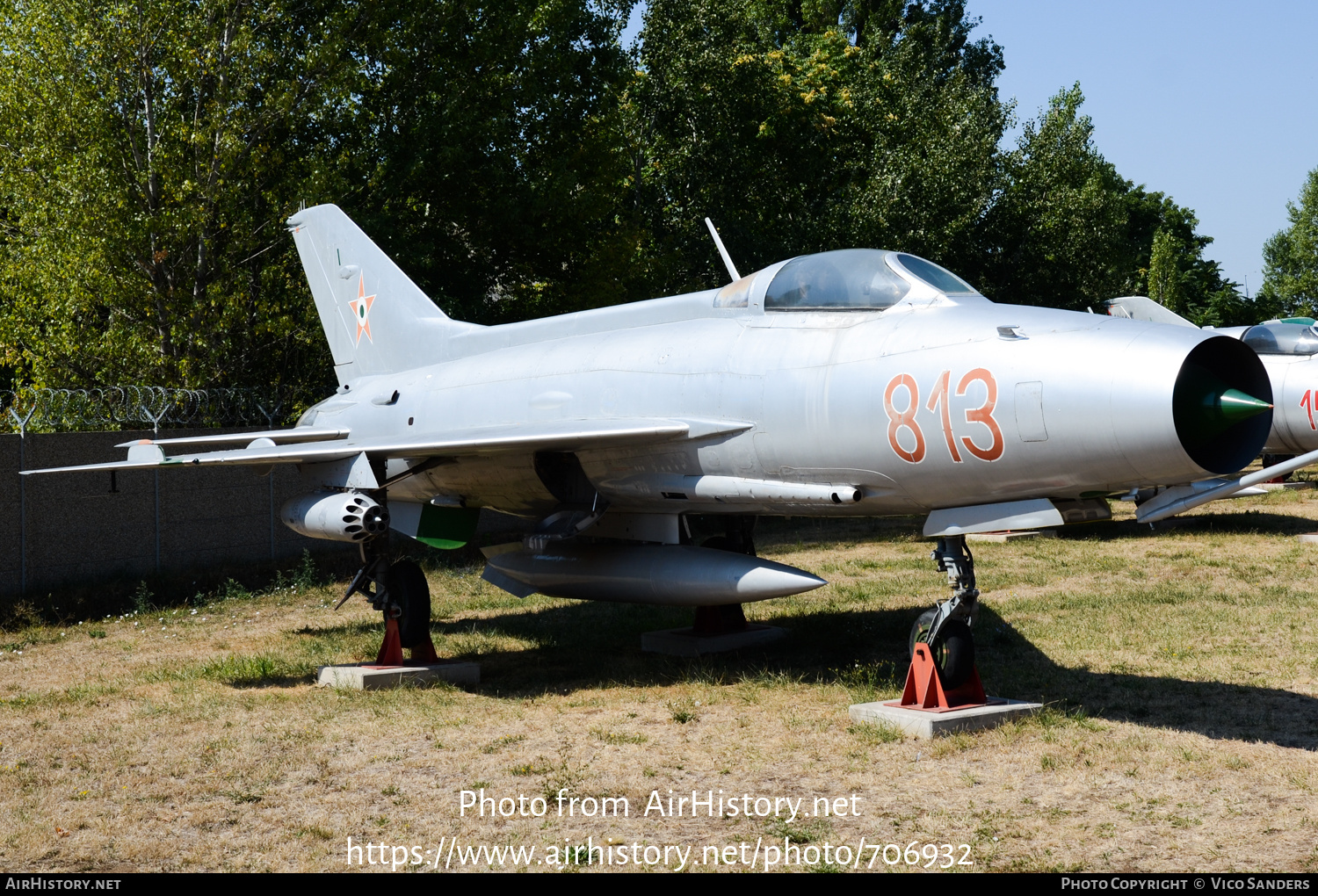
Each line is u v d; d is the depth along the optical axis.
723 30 26.55
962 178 30.53
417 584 9.08
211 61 16.94
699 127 26.61
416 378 11.23
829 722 6.98
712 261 26.25
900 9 49.91
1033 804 5.36
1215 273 67.25
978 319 6.91
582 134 21.92
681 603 8.78
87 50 16.61
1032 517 6.71
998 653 8.96
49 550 13.31
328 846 5.06
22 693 8.73
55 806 5.74
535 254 22.67
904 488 7.12
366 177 20.05
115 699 8.37
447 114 19.39
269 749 6.75
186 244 17.33
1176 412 5.93
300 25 20.11
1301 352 18.28
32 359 17.03
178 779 6.18
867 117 31.89
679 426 8.02
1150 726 6.66
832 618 11.11
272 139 18.94
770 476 7.79
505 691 8.42
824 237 27.92
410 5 19.20
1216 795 5.39
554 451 9.16
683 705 7.64
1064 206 33.91
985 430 6.50
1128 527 17.69
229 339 18.39
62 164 16.52
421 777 6.11
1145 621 9.97
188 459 9.13
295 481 17.12
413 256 19.03
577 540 9.99
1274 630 9.36
